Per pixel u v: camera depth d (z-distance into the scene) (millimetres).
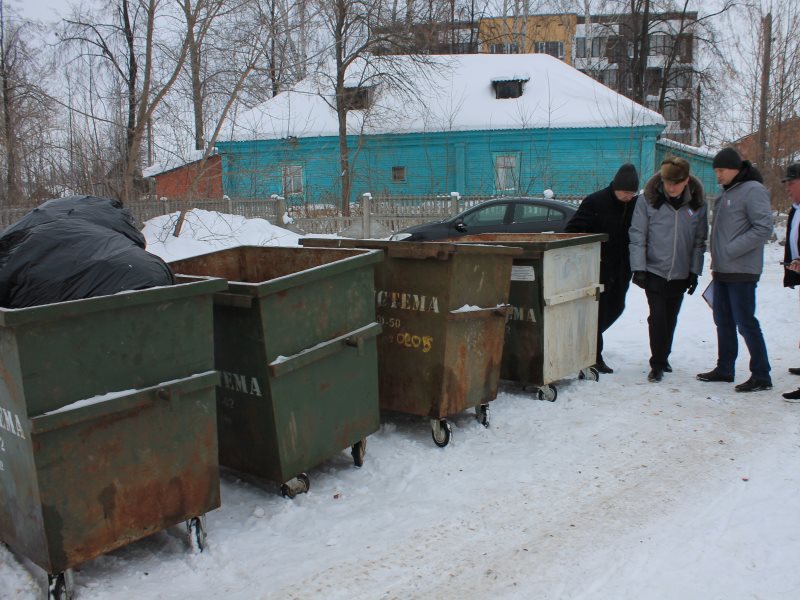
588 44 45438
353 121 28453
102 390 3203
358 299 4512
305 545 3754
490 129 28125
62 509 3111
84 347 3129
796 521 3854
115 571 3518
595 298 6422
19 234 3943
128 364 3293
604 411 5758
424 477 4562
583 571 3451
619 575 3404
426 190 28922
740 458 4758
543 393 6059
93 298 3117
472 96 29797
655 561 3516
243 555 3662
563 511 4082
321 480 4543
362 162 28438
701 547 3631
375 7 23203
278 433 4062
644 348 7832
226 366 4160
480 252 4934
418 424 5516
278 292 3973
